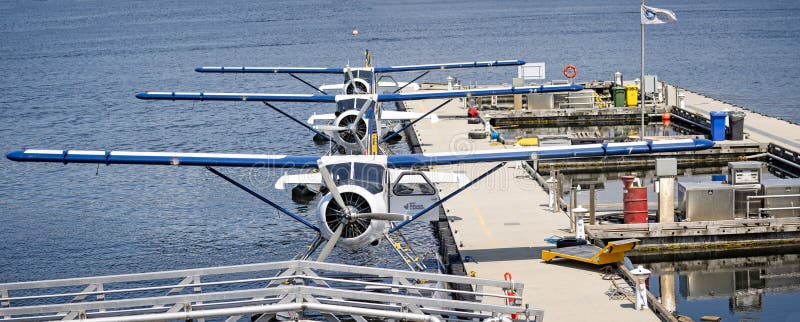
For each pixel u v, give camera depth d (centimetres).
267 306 1745
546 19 13738
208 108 5972
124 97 6700
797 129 4194
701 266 2597
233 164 2275
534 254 2458
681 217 2728
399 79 7738
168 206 3422
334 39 11456
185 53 10319
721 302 2328
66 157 2270
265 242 2938
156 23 15800
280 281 1883
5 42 12912
